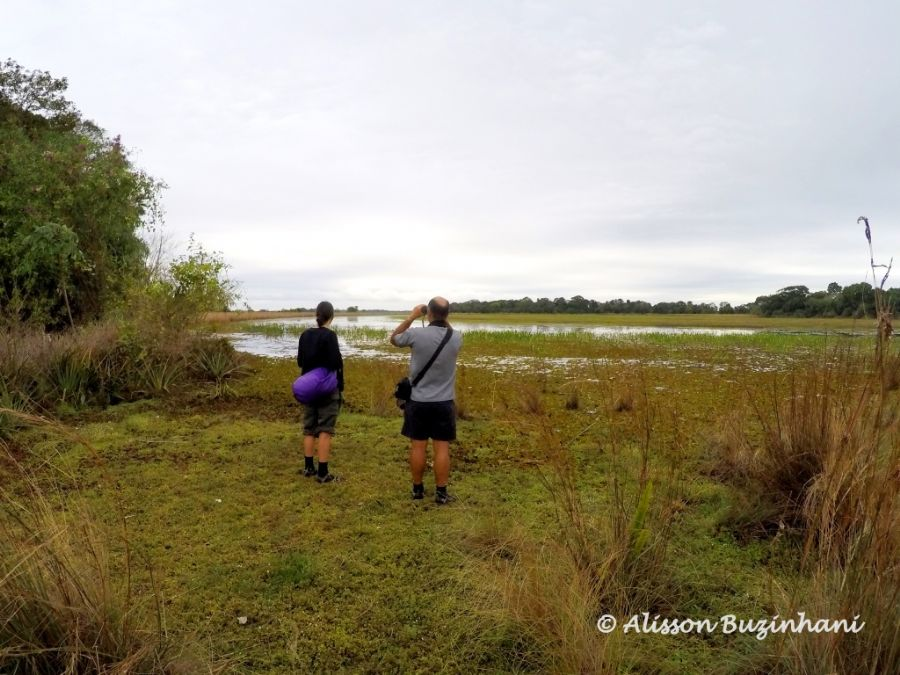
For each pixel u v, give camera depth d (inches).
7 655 89.0
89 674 94.4
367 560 155.0
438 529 173.9
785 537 160.6
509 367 545.3
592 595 121.8
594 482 210.1
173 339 421.1
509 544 155.0
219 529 172.6
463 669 112.9
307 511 187.2
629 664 109.3
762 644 110.8
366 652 117.7
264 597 136.4
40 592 98.1
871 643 95.3
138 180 594.6
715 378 447.2
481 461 243.4
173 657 103.6
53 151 526.6
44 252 450.6
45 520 109.7
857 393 154.5
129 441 264.2
